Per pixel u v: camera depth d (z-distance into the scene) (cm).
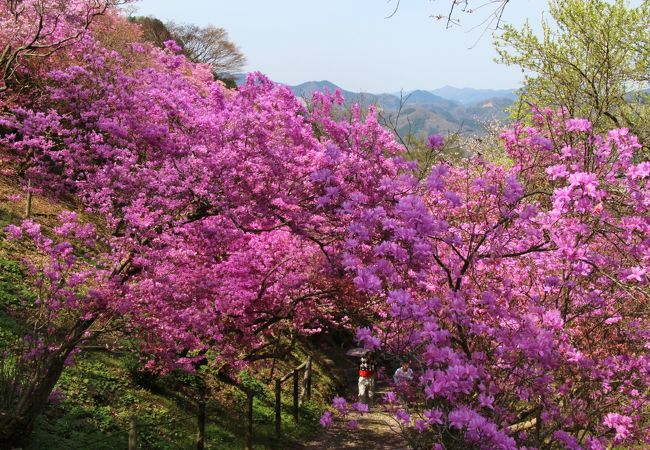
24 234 1411
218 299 1015
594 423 643
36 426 855
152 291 849
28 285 1223
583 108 994
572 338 715
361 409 646
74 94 845
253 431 1256
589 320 752
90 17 1362
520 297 739
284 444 1277
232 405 1320
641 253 629
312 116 947
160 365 1025
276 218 916
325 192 813
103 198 825
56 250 839
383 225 630
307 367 1634
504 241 700
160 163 841
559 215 573
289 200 829
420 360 554
